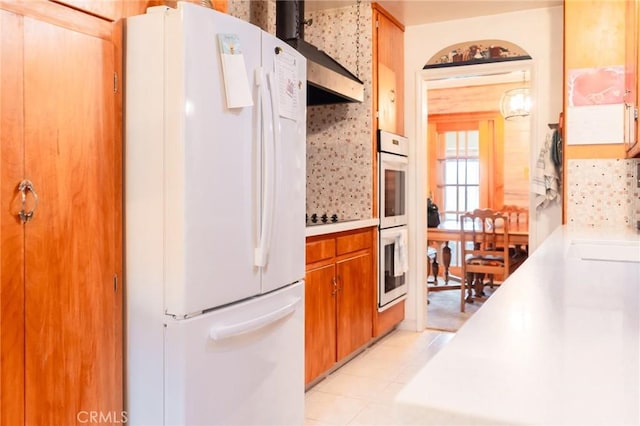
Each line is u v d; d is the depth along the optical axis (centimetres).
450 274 658
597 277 123
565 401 47
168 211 167
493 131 630
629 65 253
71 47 157
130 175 174
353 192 378
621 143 298
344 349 322
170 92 166
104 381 169
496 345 65
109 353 171
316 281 288
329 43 383
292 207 221
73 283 159
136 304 174
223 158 178
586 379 52
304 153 234
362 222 342
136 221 173
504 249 482
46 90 150
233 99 179
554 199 369
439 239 527
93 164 165
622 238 228
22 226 144
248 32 189
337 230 306
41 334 150
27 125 145
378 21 372
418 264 420
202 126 170
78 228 160
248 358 194
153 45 169
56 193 153
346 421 253
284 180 213
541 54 373
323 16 384
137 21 171
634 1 224
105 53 168
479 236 502
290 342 222
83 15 161
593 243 222
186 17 164
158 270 169
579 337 69
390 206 390
